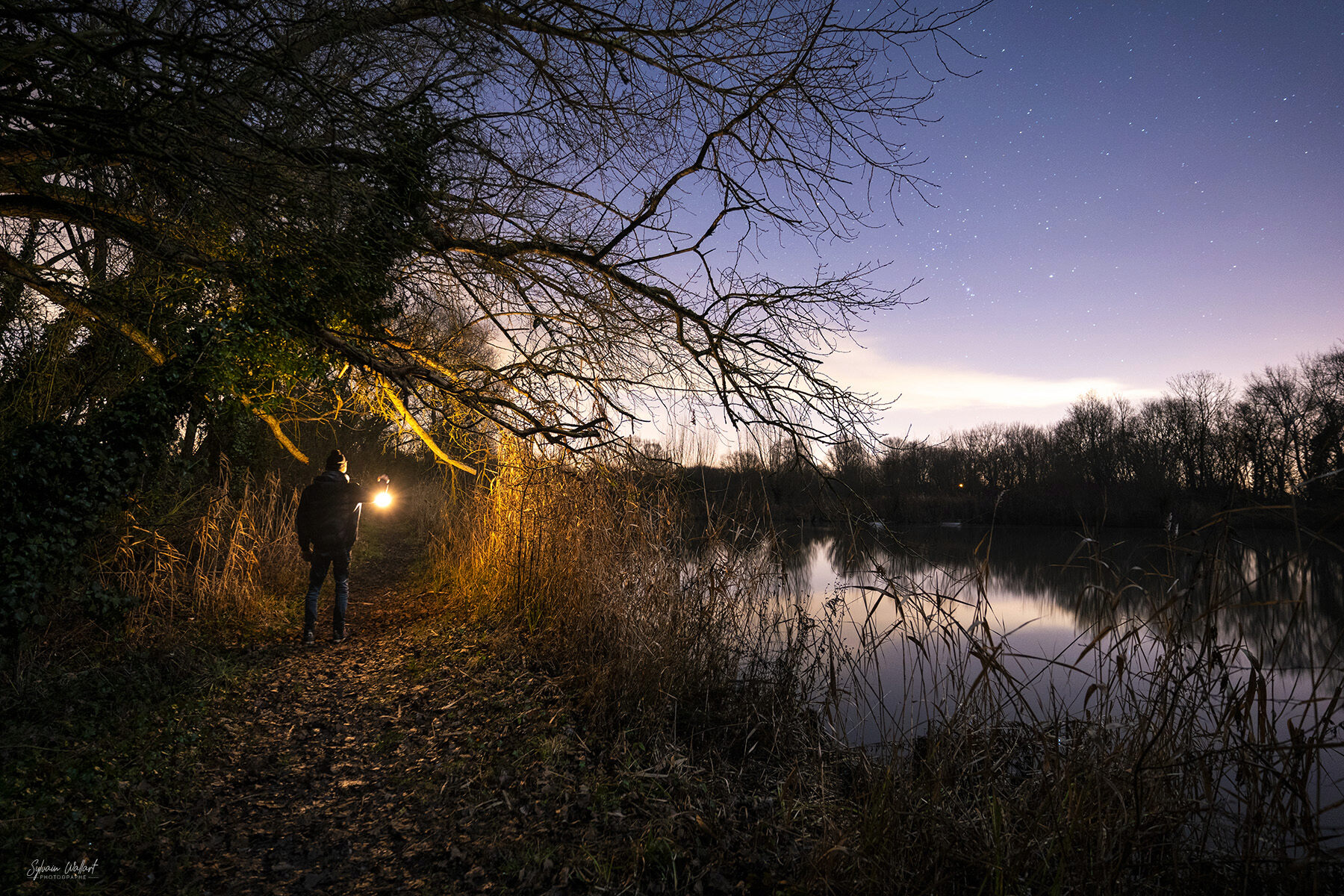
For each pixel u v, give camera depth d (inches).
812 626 204.7
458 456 350.0
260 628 277.9
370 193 196.2
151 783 143.1
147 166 186.7
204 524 303.3
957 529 1237.1
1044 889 107.1
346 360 267.6
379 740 171.9
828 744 163.8
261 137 160.4
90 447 225.0
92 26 179.8
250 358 269.7
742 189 211.8
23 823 121.6
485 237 245.9
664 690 189.5
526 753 157.8
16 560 198.8
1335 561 298.2
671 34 201.5
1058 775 116.0
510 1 199.5
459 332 287.4
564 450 274.4
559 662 225.6
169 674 207.6
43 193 214.8
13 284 281.4
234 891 109.7
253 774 152.9
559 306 255.4
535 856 117.4
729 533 239.0
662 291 236.5
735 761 169.0
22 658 196.2
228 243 233.3
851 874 114.0
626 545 258.8
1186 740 117.2
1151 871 107.8
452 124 213.8
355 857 120.0
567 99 211.0
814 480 224.1
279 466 561.3
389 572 484.7
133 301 299.1
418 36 195.9
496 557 338.6
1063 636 362.3
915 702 154.1
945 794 122.2
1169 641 120.3
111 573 244.8
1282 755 106.0
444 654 243.9
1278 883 104.7
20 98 159.9
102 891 108.0
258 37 154.6
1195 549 124.8
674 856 117.2
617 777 147.0
